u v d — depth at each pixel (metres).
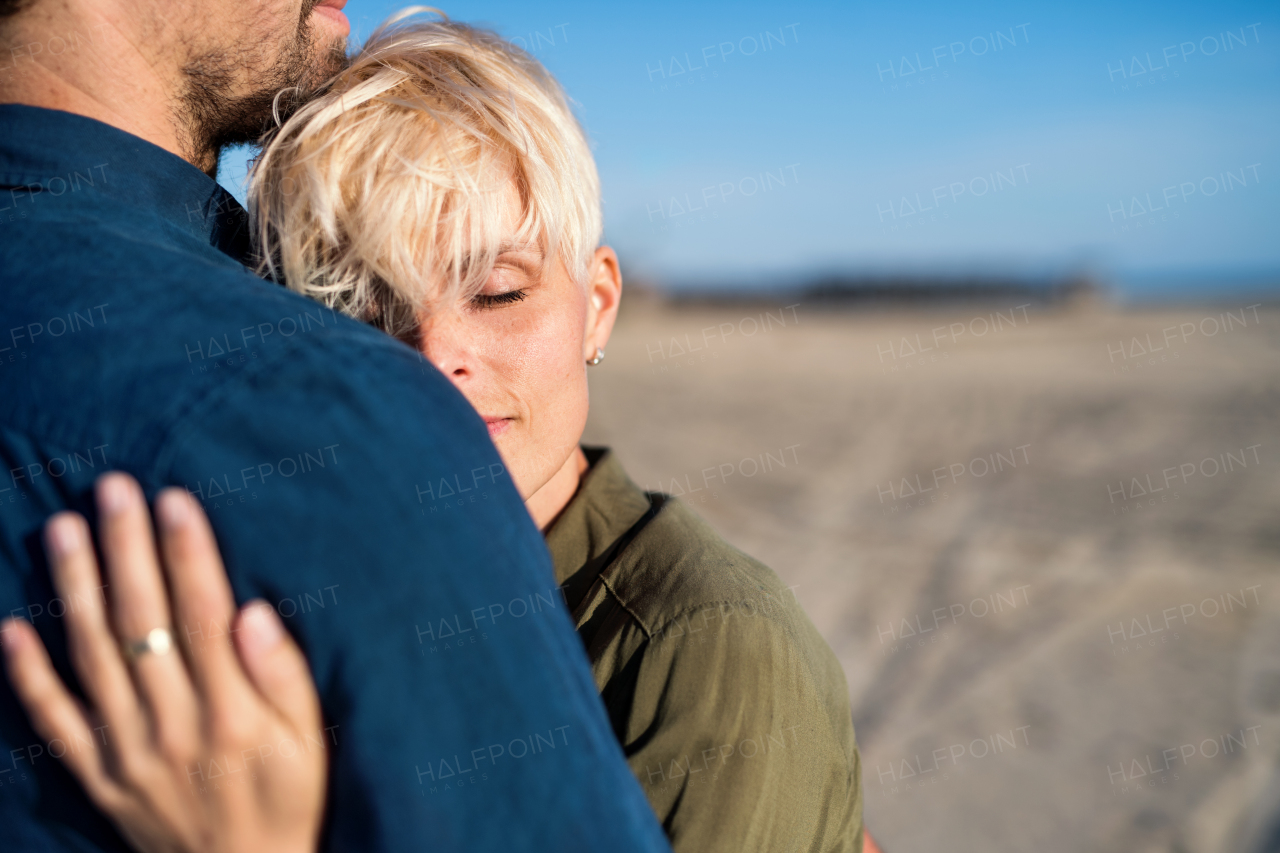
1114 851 3.35
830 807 1.09
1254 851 3.30
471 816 0.55
